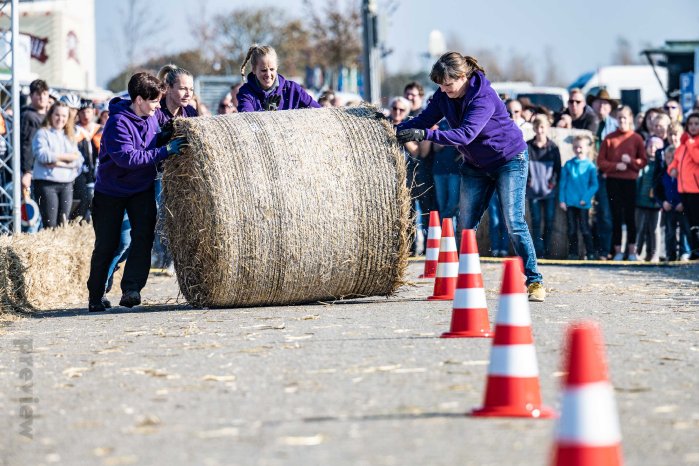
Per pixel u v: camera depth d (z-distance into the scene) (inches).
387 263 488.4
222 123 472.1
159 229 506.0
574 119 885.2
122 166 484.1
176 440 235.6
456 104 469.1
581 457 187.3
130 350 365.1
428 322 414.3
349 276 484.7
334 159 475.8
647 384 286.7
